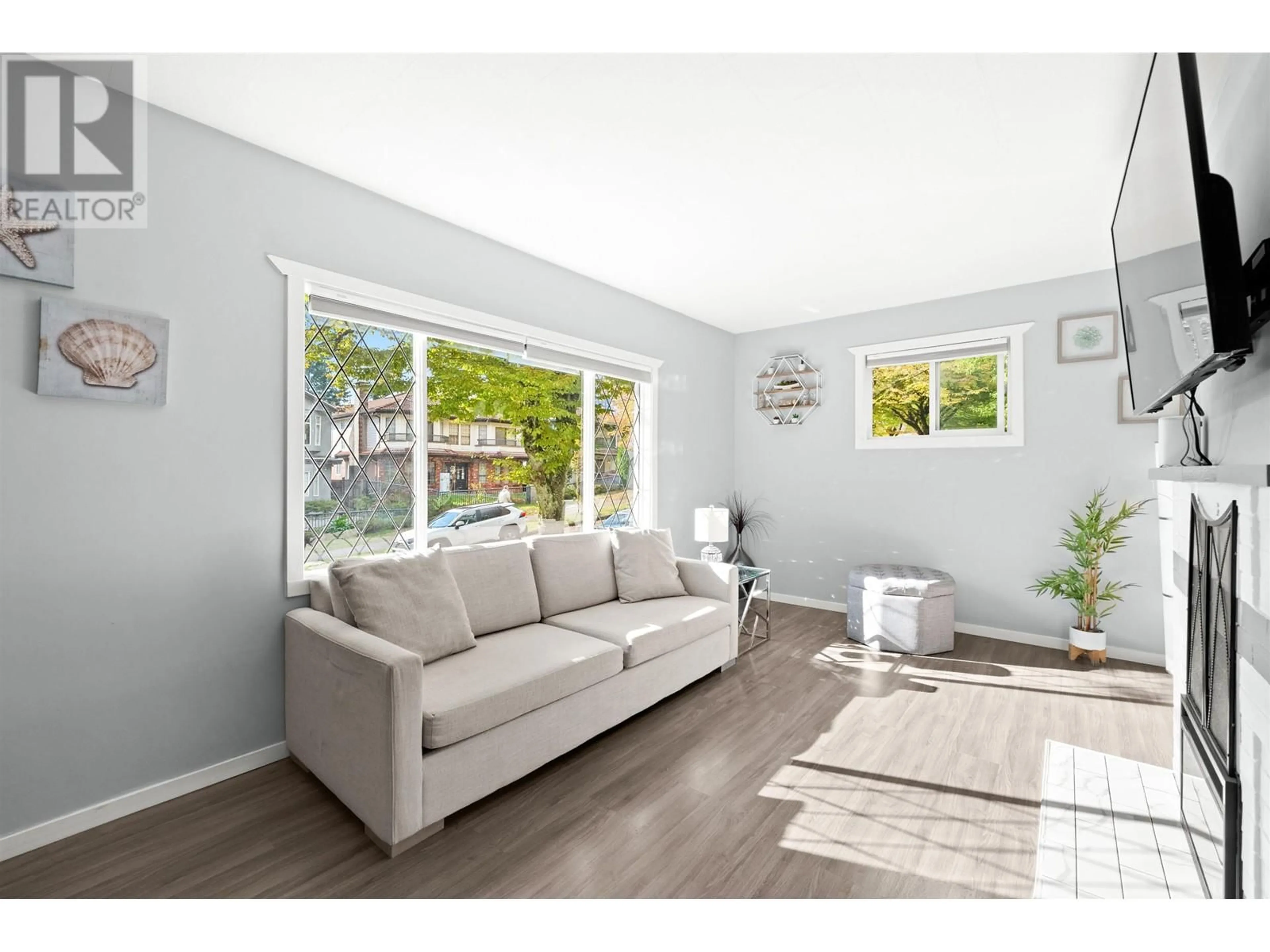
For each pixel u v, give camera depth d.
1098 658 3.56
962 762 2.40
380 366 2.86
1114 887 1.69
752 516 5.41
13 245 1.80
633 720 2.81
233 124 2.21
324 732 2.09
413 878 1.71
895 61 1.87
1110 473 3.74
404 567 2.47
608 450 4.24
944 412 4.48
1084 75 1.92
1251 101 1.37
